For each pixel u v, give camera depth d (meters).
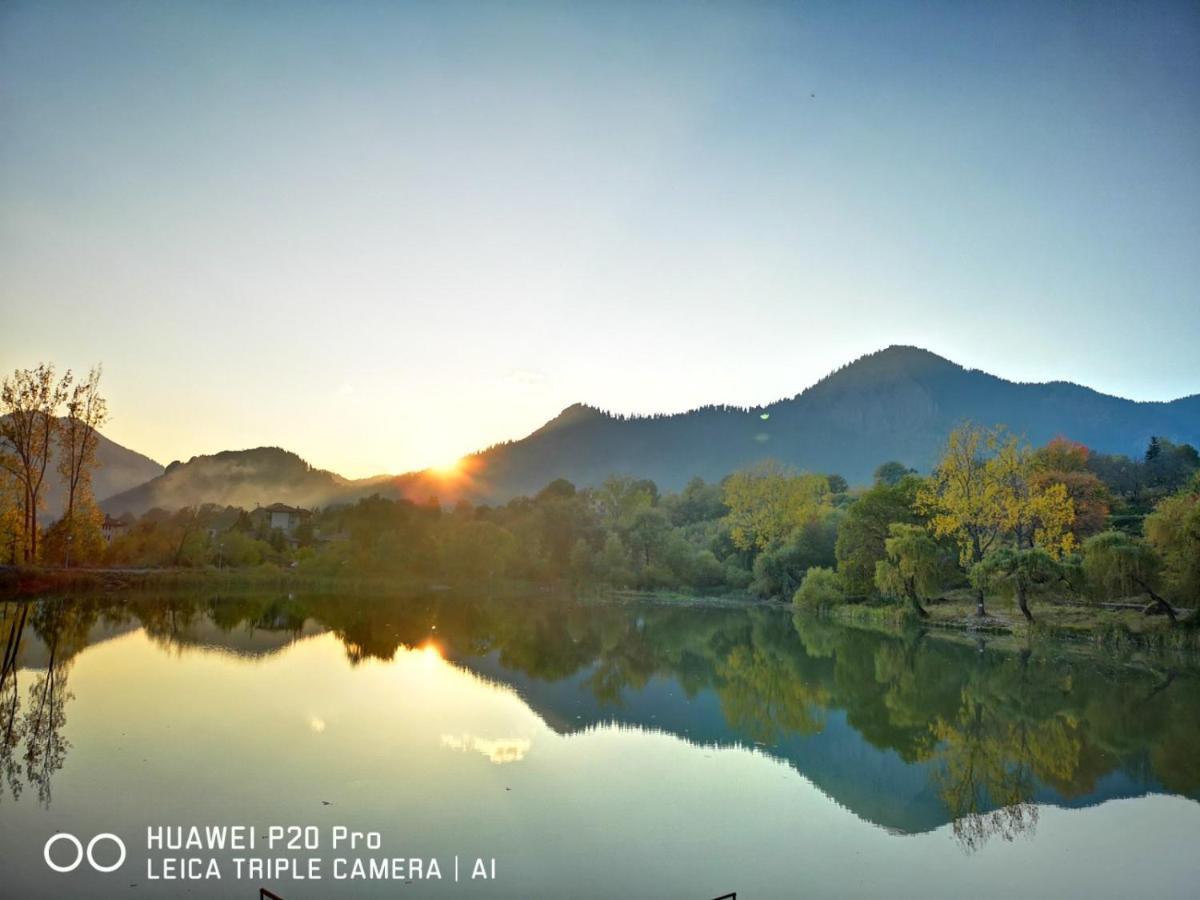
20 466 70.69
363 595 86.44
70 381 75.38
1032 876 15.99
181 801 18.25
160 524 105.69
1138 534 71.81
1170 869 16.45
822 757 24.12
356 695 30.22
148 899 13.59
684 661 43.53
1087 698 33.56
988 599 66.19
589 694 32.84
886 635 56.44
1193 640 45.47
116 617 54.81
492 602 84.38
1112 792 21.48
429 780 20.25
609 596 98.25
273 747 22.61
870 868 16.12
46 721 24.88
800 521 98.44
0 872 14.40
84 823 16.83
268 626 52.69
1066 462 94.88
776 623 65.88
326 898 13.84
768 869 15.89
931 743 26.23
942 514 69.88
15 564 67.94
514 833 17.06
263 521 149.12
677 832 17.56
